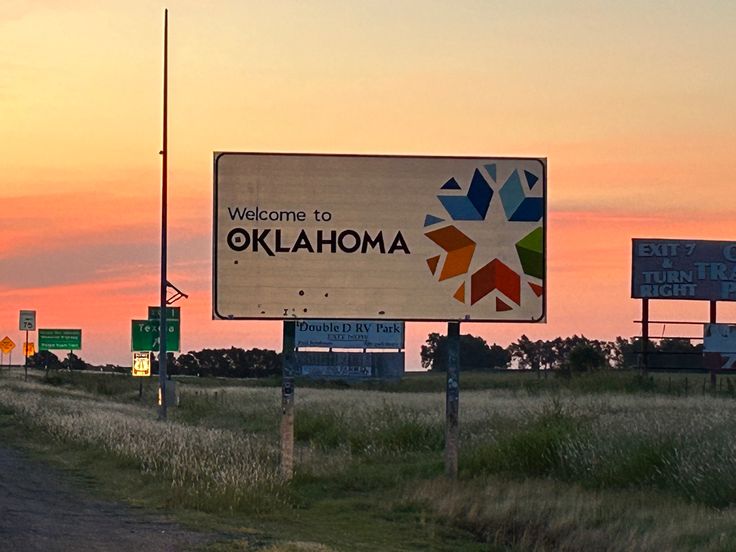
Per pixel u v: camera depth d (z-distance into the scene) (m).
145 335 50.06
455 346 22.70
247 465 21.12
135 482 19.75
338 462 24.92
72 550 12.47
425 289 22.38
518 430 25.48
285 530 16.20
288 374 22.27
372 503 20.12
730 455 19.25
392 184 22.44
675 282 58.56
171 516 16.12
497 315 22.44
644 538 16.02
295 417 35.56
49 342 88.69
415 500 20.14
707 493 18.47
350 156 22.39
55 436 27.89
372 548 15.46
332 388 78.69
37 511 15.74
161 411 38.09
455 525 18.41
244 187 22.19
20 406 39.91
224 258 22.08
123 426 28.75
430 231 22.44
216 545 13.30
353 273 22.30
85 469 21.97
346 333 51.31
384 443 28.48
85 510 16.23
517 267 22.47
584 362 81.19
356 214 22.34
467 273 22.41
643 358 58.81
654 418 25.39
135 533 14.09
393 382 82.44
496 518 18.23
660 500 18.58
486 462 23.34
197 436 27.11
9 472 21.03
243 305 22.08
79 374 99.06
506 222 22.48
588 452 21.59
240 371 124.06
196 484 18.67
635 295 58.66
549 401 38.28
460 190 22.48
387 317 22.28
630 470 20.41
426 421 30.58
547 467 22.41
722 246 58.91
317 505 19.75
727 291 58.59
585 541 16.56
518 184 22.56
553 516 18.03
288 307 22.14
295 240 22.23
